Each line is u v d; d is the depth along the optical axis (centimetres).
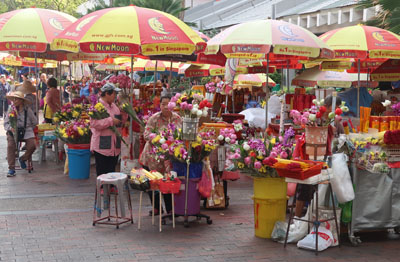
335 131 694
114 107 862
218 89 1119
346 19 1747
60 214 748
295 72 2105
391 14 1258
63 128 1044
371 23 1377
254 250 604
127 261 557
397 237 675
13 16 1047
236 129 723
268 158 605
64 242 619
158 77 2072
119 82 1014
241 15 2658
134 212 772
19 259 556
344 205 638
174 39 806
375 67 1122
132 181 675
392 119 668
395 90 1154
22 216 732
